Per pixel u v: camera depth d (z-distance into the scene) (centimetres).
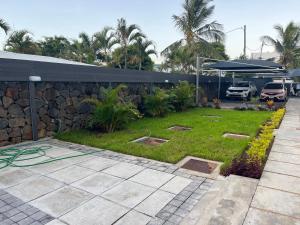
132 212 335
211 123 981
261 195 352
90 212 334
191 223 309
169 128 909
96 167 504
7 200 367
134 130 845
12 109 672
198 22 2428
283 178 413
